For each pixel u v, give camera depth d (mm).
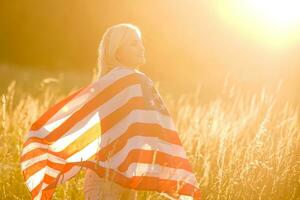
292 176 5461
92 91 4562
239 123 6152
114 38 4605
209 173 5676
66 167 4648
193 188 4602
